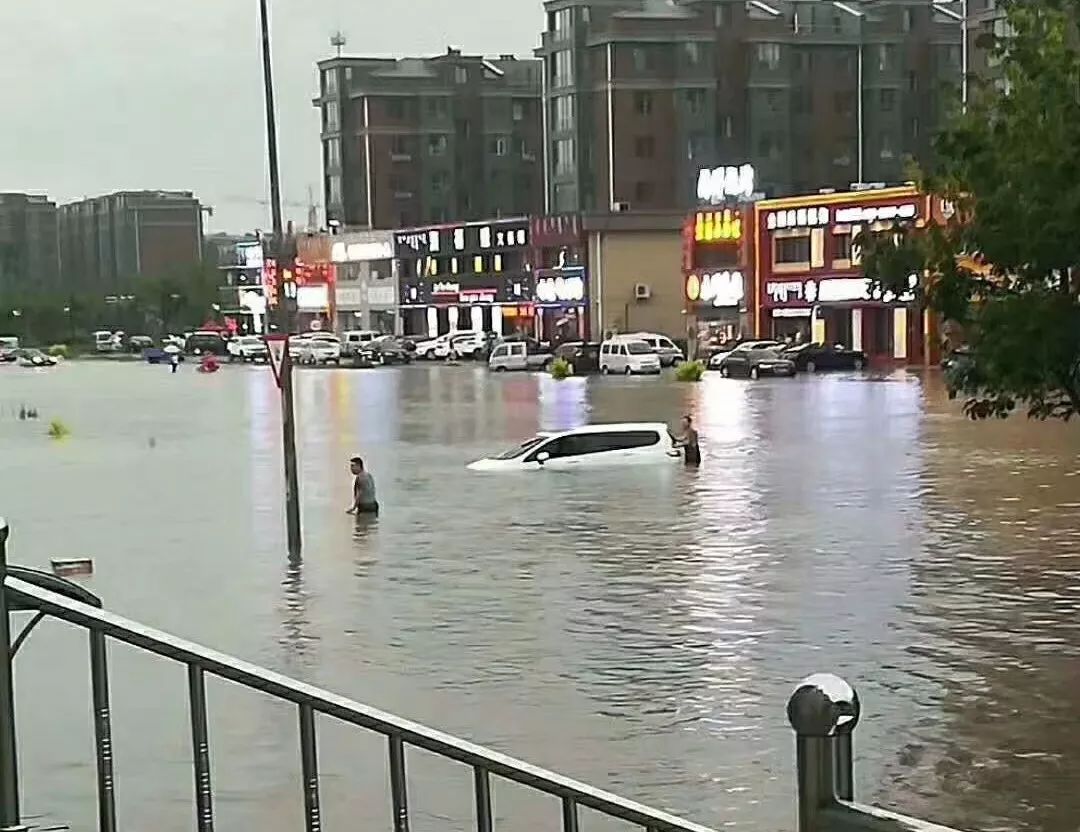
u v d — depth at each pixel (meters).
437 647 22.08
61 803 14.67
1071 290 17.52
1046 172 16.89
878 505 36.62
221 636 23.41
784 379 88.12
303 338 130.88
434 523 35.53
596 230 119.81
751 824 14.32
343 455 52.69
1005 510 35.28
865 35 137.62
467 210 166.50
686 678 19.81
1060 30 17.36
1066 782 15.20
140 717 17.91
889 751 16.34
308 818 5.30
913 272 18.47
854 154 138.00
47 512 40.00
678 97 134.88
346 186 166.88
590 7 138.25
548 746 16.89
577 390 82.56
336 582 28.05
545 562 29.53
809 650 21.27
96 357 176.00
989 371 17.92
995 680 19.33
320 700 5.16
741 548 30.61
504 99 167.12
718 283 108.31
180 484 45.97
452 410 70.75
